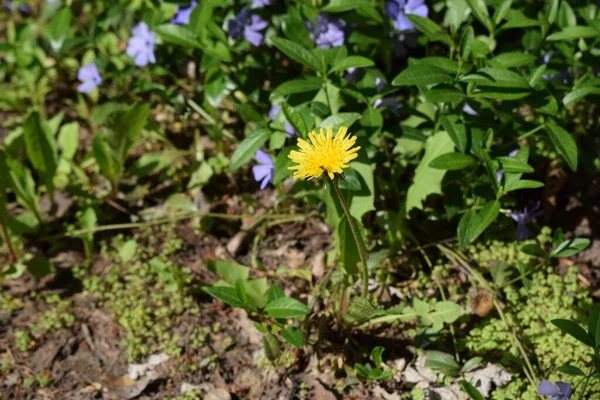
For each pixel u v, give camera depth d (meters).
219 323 1.02
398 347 0.99
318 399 0.98
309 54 1.01
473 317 1.00
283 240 1.07
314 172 0.88
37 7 1.29
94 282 1.05
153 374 1.00
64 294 1.05
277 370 0.99
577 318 0.98
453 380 0.97
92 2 1.20
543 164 1.07
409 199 1.01
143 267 1.06
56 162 1.08
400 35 1.09
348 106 1.04
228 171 1.12
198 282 1.05
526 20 1.01
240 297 0.95
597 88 0.97
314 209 1.08
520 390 0.96
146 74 1.12
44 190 1.12
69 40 1.15
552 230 1.05
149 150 1.15
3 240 1.08
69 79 1.23
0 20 1.30
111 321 1.03
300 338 0.96
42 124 1.07
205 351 1.01
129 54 1.12
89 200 1.10
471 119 1.00
